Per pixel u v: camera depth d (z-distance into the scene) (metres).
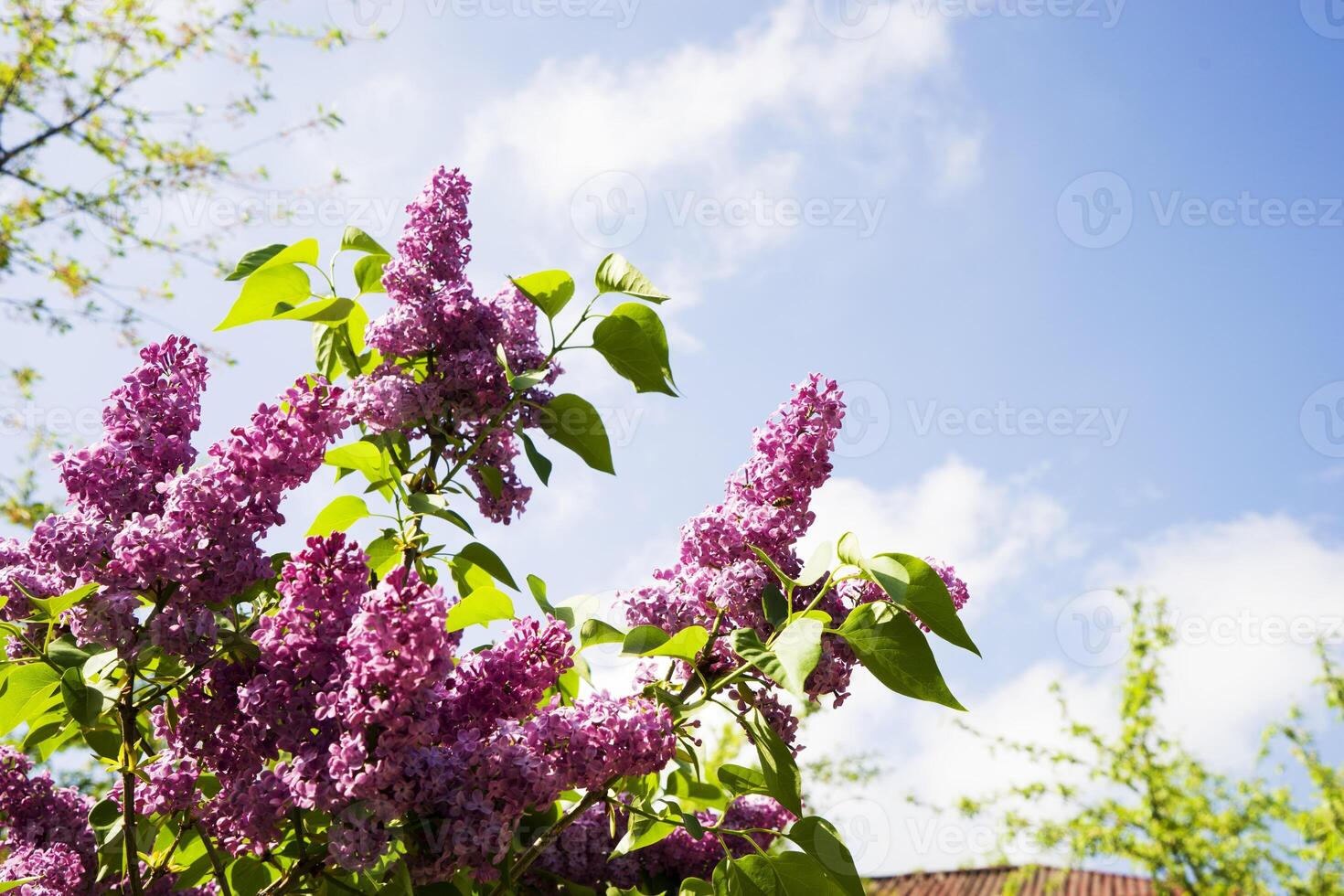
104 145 9.66
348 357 2.62
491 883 2.17
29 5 9.41
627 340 2.60
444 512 2.25
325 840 2.07
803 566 2.34
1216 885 12.34
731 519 2.33
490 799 1.85
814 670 2.18
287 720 1.89
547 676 2.00
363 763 1.75
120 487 2.12
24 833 2.35
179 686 2.08
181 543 1.95
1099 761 12.73
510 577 2.36
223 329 2.64
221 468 2.03
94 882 2.30
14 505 9.46
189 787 2.05
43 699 2.27
